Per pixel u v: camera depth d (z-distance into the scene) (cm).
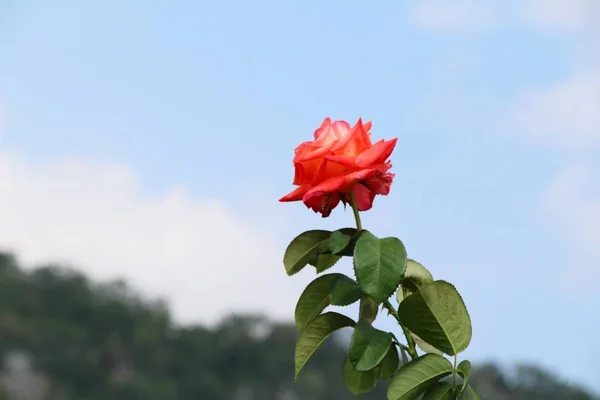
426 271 266
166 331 9581
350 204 262
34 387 8731
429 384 243
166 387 9075
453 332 243
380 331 245
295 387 7406
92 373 9106
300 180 261
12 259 9938
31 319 9369
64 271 9856
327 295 267
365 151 253
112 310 9575
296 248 271
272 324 9444
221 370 9312
